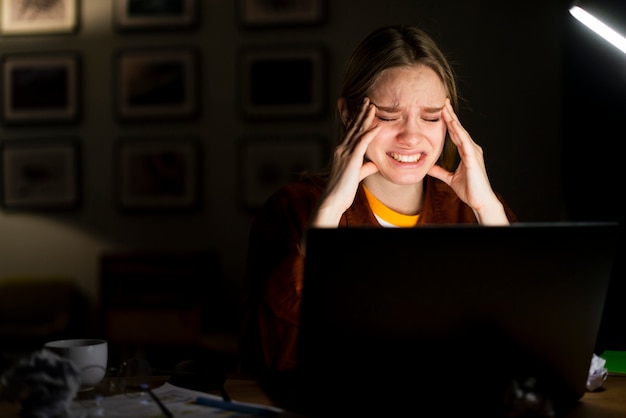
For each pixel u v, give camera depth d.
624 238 1.88
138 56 4.28
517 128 3.91
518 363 0.95
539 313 0.94
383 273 0.90
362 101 1.39
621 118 2.56
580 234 0.94
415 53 1.40
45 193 4.36
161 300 3.93
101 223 4.33
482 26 3.96
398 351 0.92
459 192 1.46
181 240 4.28
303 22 4.14
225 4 4.23
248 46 4.21
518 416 0.92
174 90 4.27
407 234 0.90
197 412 0.99
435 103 1.39
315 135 4.16
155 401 1.05
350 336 0.91
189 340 3.85
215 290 4.16
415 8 4.03
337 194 1.31
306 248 0.90
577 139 2.59
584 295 0.97
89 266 4.32
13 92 4.36
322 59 4.12
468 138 1.42
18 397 0.94
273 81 4.18
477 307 0.92
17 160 4.37
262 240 1.39
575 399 1.03
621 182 2.52
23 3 4.36
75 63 4.32
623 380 1.22
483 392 0.93
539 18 3.92
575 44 2.62
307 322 0.91
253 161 4.20
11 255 4.36
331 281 0.90
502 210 1.42
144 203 4.29
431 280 0.91
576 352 0.99
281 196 1.52
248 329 1.29
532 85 3.91
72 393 0.96
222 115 4.24
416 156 1.40
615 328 1.82
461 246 0.91
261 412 0.98
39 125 4.36
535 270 0.93
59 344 1.13
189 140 4.25
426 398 0.93
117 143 4.30
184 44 4.27
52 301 4.11
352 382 0.92
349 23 4.11
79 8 4.33
